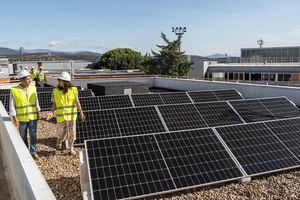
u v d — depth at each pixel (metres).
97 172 5.02
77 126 8.16
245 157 5.95
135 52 64.31
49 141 8.44
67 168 6.52
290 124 7.33
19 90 6.70
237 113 10.35
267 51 53.88
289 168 6.01
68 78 7.12
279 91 14.83
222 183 5.53
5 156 7.25
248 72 41.59
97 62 66.75
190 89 20.89
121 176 5.02
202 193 5.23
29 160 4.24
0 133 8.53
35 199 3.09
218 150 5.95
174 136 6.03
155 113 9.16
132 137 5.81
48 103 13.35
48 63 54.50
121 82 18.69
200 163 5.57
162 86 23.94
